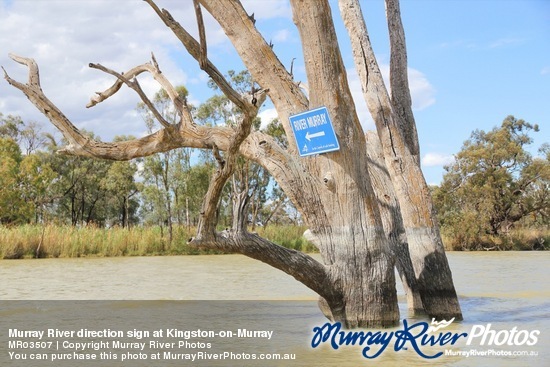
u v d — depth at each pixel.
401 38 8.98
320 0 6.86
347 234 7.06
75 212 56.81
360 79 8.39
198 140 8.39
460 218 38.25
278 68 7.48
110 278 15.66
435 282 8.07
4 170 41.97
